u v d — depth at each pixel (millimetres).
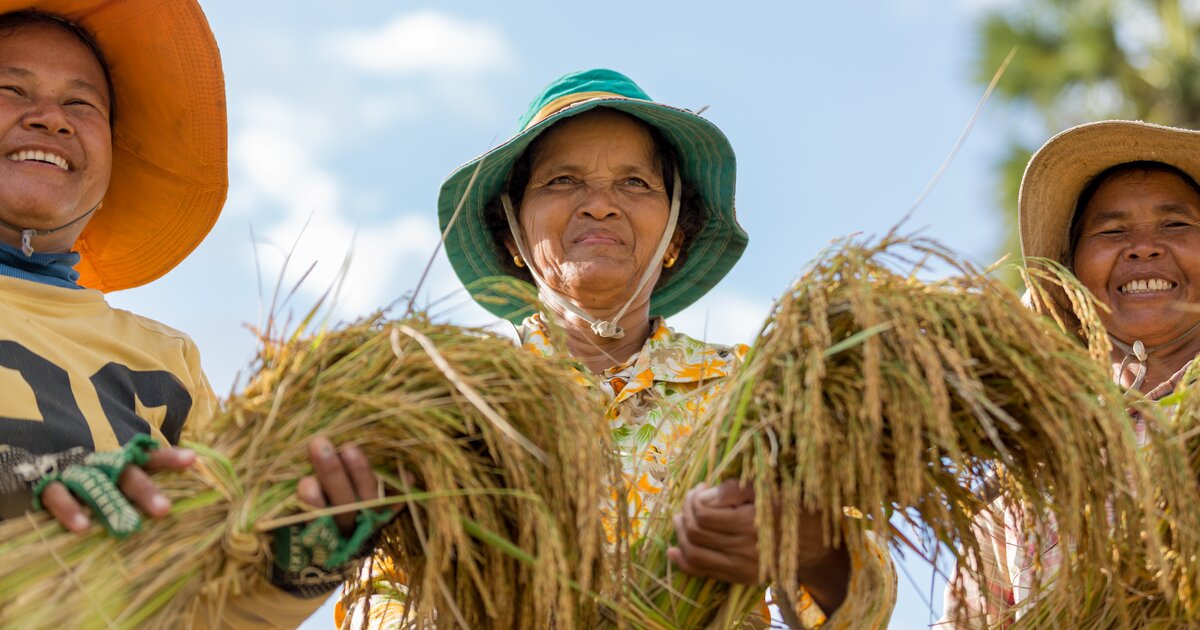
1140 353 3699
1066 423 2674
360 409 2738
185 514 2594
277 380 2793
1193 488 2797
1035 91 10859
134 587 2506
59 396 3176
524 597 2816
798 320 2801
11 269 3410
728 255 4160
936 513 2771
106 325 3475
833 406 2736
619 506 2861
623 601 2828
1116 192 3840
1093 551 2809
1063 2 11109
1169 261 3719
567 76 3988
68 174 3455
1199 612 2846
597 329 3627
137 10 3734
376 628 3119
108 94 3768
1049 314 3854
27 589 2451
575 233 3711
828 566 2881
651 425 3451
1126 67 10703
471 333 2922
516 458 2770
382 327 2896
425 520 2848
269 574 2711
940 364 2674
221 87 3896
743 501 2752
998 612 3092
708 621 2889
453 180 3928
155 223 4059
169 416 3426
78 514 2520
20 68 3477
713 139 3906
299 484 2639
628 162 3812
